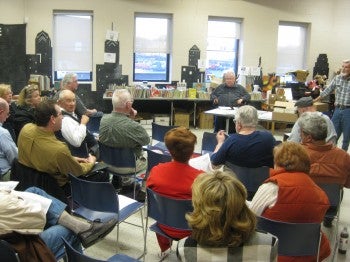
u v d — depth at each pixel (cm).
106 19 877
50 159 282
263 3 958
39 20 841
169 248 293
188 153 246
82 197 280
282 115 594
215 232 131
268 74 955
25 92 425
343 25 1006
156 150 396
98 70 887
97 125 545
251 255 134
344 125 597
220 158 314
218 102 705
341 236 329
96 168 341
